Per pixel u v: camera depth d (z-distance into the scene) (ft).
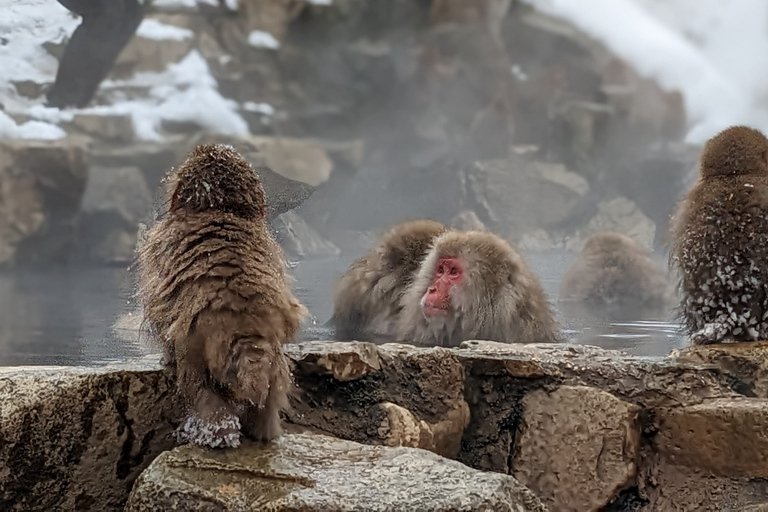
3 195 39.11
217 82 58.95
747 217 10.86
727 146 11.21
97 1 33.45
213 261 7.69
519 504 7.30
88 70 36.94
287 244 12.71
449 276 14.47
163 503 7.21
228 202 8.05
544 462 10.21
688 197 11.58
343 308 15.98
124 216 43.55
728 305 11.10
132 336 13.58
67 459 8.45
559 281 21.50
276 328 7.74
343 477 7.34
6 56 36.11
